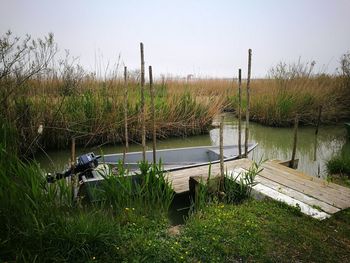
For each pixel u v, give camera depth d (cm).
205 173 502
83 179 433
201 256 280
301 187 445
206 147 710
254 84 1750
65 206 344
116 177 409
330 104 1273
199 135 1056
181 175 500
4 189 295
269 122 1235
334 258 281
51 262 256
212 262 271
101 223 302
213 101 1131
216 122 1276
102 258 268
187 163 664
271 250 292
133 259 267
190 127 1018
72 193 373
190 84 1387
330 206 383
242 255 282
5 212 278
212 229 324
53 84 850
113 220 325
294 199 404
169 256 275
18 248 258
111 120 851
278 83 1385
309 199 404
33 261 245
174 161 665
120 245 287
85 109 844
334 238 315
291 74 1477
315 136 1057
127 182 397
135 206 379
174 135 998
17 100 716
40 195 312
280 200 399
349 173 574
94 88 909
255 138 1052
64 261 256
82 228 282
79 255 267
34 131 720
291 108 1196
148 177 403
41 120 743
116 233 296
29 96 761
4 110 647
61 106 795
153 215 365
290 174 503
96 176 466
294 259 279
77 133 809
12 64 629
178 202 459
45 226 273
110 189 391
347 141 976
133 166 586
